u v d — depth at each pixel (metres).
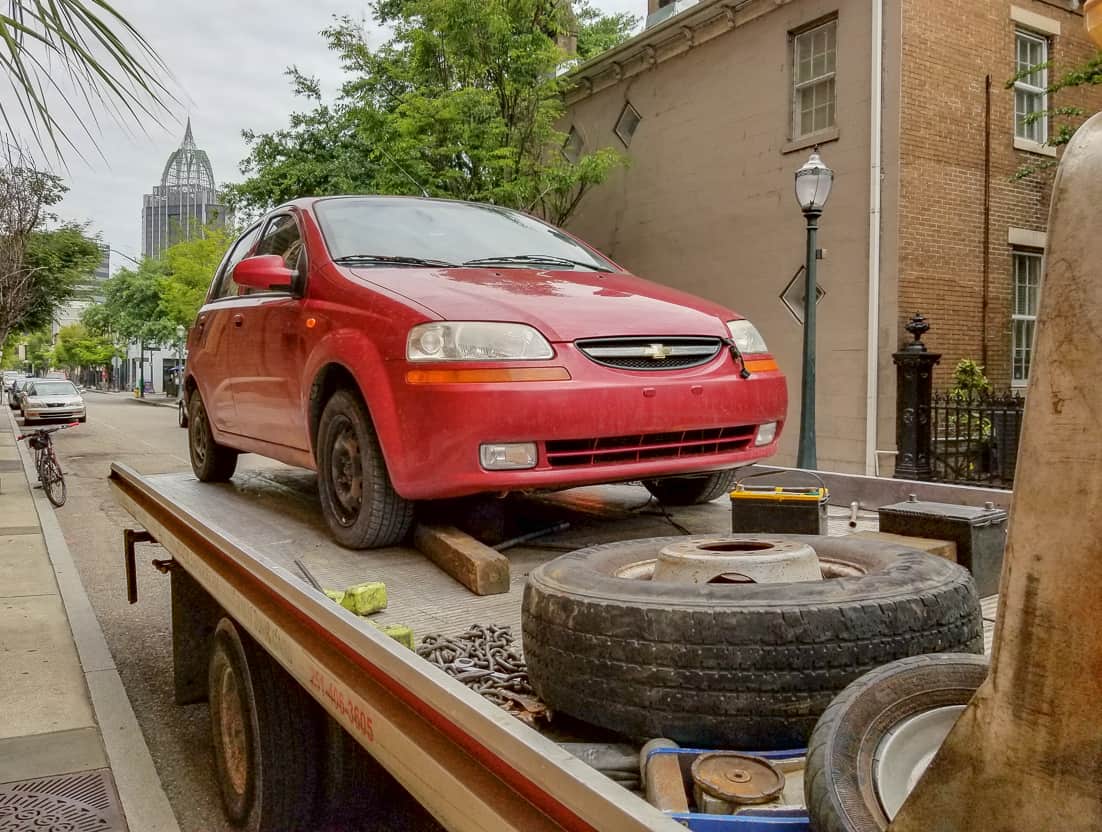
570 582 1.79
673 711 1.56
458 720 1.40
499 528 3.17
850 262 11.72
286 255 4.30
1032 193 12.35
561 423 2.95
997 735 0.85
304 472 5.31
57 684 5.18
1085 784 0.78
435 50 15.34
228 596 2.84
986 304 11.88
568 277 3.85
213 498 4.27
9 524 10.78
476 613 2.41
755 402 3.43
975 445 10.53
